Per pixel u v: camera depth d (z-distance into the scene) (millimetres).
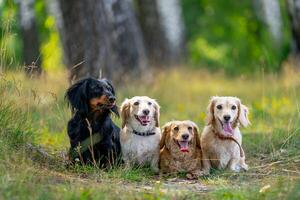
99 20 16453
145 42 25703
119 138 10664
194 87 20719
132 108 10328
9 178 8180
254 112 13789
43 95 12859
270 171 10133
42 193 7801
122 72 18375
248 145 11891
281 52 24328
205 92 19938
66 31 16609
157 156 10391
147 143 10305
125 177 9539
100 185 8594
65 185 8438
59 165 10078
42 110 12570
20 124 10406
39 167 9492
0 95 10297
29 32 24719
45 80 13094
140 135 10344
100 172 9672
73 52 16406
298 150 11039
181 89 19891
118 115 10398
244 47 36750
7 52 11117
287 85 15672
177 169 10164
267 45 31594
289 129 11922
